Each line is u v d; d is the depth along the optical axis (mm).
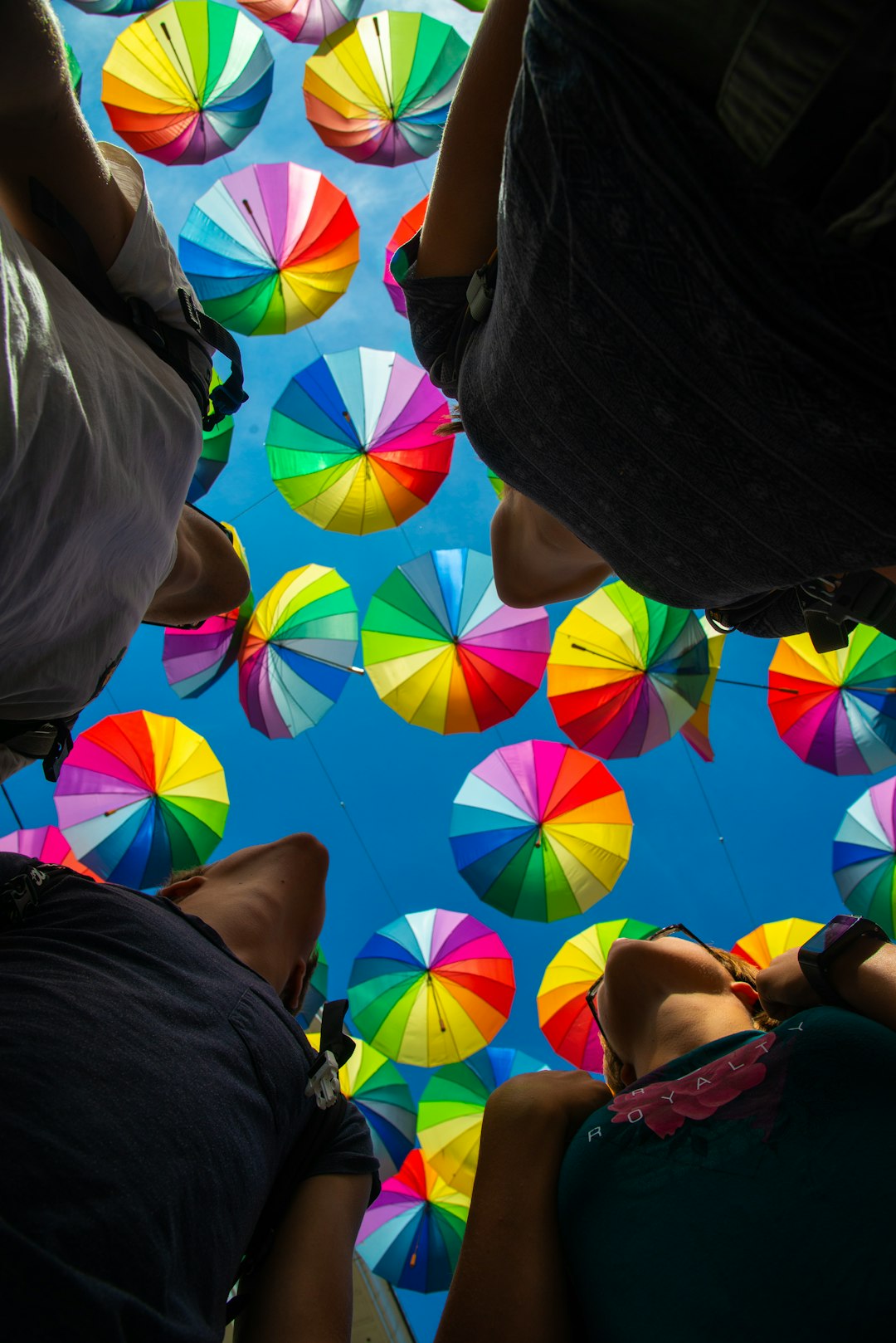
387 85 6172
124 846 6188
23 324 858
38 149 1179
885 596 1351
